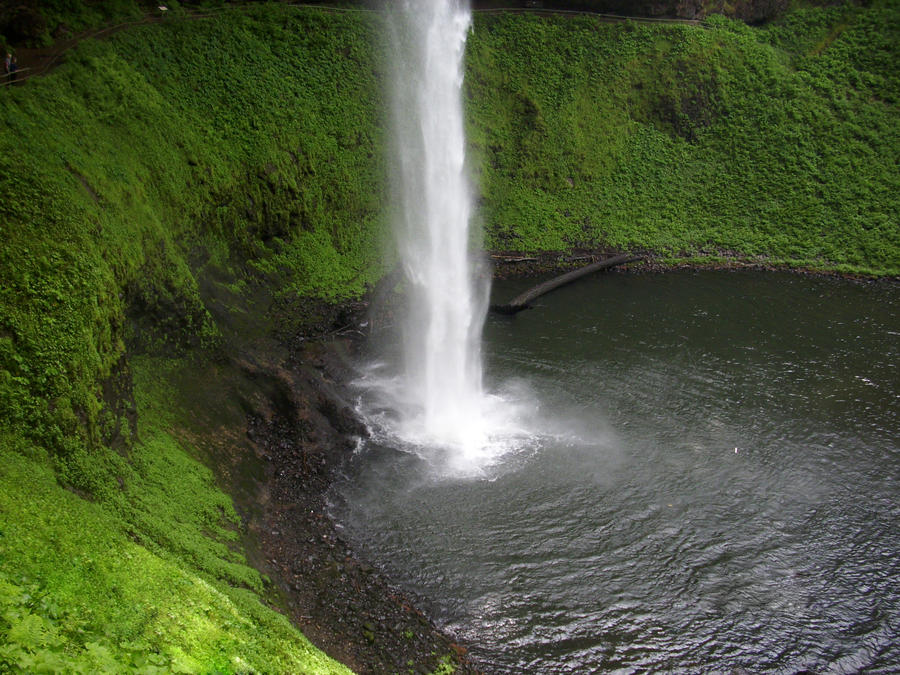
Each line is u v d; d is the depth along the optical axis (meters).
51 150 22.73
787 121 49.03
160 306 23.22
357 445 24.19
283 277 33.53
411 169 41.53
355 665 15.35
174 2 39.62
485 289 38.47
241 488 20.52
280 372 25.88
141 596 12.08
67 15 33.81
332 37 42.88
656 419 26.50
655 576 19.28
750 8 53.97
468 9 49.56
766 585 19.14
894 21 52.81
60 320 17.27
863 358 31.80
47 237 18.95
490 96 46.81
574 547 20.14
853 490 22.95
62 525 12.96
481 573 19.09
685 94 49.19
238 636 12.62
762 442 25.28
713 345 32.78
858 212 45.59
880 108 49.62
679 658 16.92
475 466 23.42
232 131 34.81
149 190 27.28
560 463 23.67
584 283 40.16
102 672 9.40
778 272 42.53
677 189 46.84
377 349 30.80
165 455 19.12
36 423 15.30
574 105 47.88
